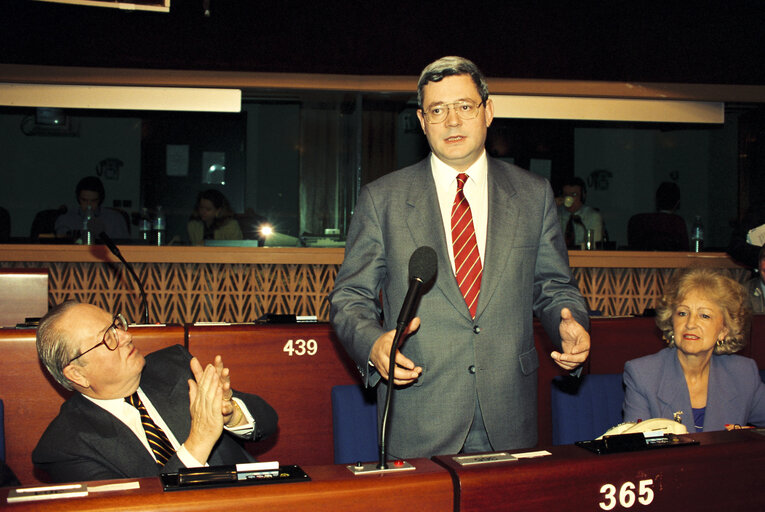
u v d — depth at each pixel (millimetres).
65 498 965
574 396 2223
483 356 1661
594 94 5957
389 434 1711
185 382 1810
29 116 8758
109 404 1720
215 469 1058
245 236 7035
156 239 5387
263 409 1822
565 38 6234
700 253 4754
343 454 2117
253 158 9305
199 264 4590
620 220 9727
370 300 1744
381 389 1733
